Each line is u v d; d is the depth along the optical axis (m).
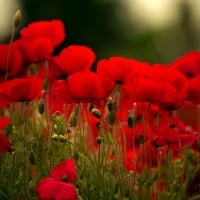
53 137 3.07
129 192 3.11
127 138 3.53
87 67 3.41
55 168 2.94
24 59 3.59
